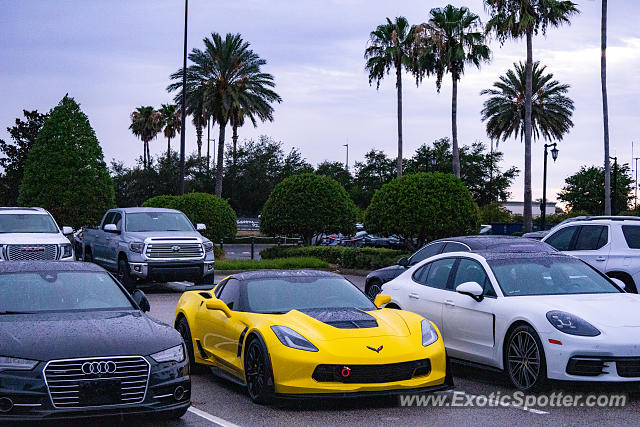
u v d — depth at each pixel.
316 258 29.55
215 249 33.50
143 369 6.09
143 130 90.62
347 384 6.82
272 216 32.84
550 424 6.50
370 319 7.50
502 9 42.56
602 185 73.75
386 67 54.12
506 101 58.56
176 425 6.52
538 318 7.47
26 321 6.52
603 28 37.28
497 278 8.42
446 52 49.88
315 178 32.72
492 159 82.31
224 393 7.90
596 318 7.34
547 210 93.94
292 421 6.65
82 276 7.62
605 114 37.62
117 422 6.55
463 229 25.25
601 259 12.53
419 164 82.25
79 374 5.85
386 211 25.62
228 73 49.62
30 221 18.61
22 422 5.79
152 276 17.89
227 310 7.99
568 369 7.14
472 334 8.42
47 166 29.52
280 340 7.02
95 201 29.92
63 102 30.33
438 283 9.29
